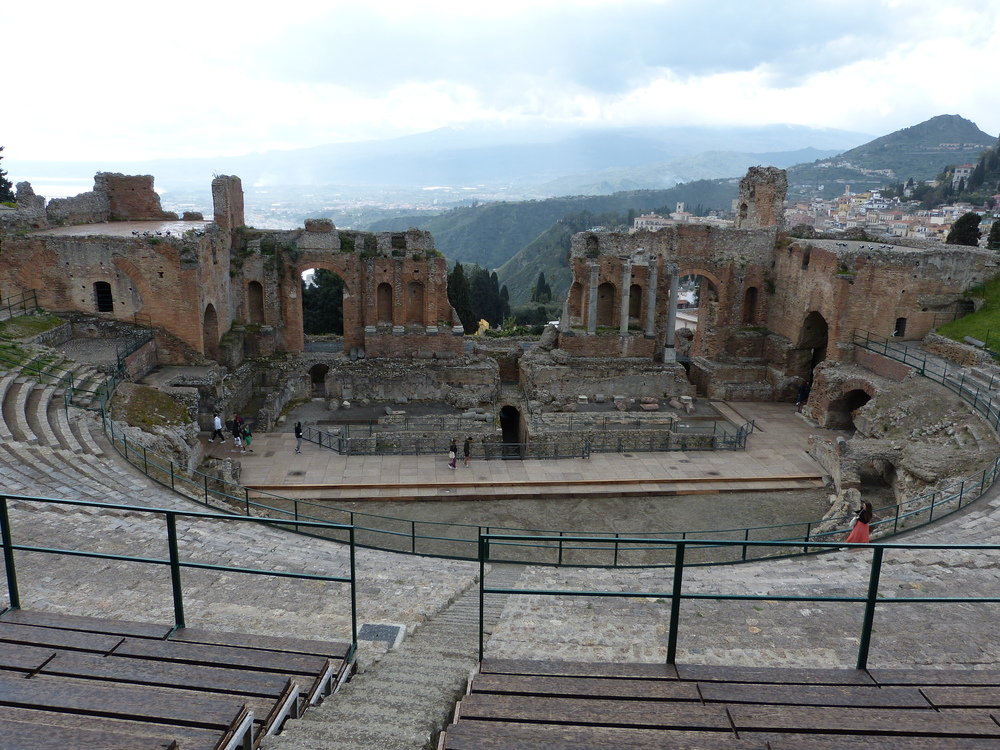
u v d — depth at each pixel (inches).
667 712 285.4
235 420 1469.0
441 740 279.1
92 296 1587.1
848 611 575.8
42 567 614.5
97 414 1200.8
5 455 938.1
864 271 1721.2
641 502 1349.7
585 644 486.9
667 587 688.4
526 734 263.9
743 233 2038.6
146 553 683.4
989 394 1366.9
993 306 1734.7
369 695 351.3
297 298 1891.0
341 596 623.8
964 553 797.9
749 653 469.7
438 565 810.8
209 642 346.9
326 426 1628.9
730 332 2090.3
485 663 337.7
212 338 1742.1
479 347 2114.9
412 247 1886.1
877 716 279.6
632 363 1983.3
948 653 485.4
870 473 1427.2
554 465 1467.8
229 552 729.0
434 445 1513.3
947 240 2694.4
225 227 1827.0
